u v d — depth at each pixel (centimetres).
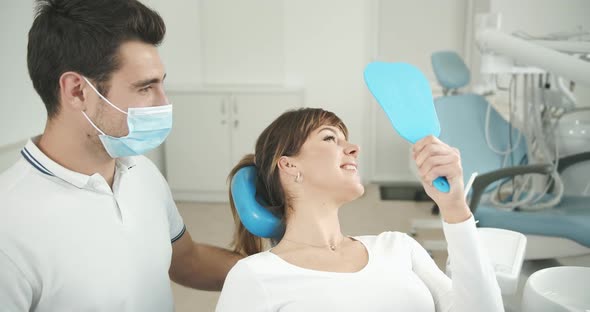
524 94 239
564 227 203
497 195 245
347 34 438
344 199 108
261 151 116
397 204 405
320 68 445
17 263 86
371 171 473
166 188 119
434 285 108
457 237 91
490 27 234
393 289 101
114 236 96
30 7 206
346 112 451
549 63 181
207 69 451
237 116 412
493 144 265
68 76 88
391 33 452
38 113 210
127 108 91
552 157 249
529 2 241
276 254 106
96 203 95
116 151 95
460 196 89
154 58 92
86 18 86
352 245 111
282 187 111
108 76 89
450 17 444
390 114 88
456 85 287
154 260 105
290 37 442
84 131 92
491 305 92
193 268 128
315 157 107
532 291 94
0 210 87
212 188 422
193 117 415
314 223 108
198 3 440
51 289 89
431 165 86
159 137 97
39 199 90
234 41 445
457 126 262
